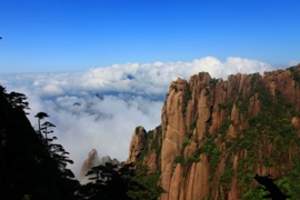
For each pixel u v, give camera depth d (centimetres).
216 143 16600
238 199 14112
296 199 12925
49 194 3581
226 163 15488
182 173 15988
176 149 17650
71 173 4434
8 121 3806
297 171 14200
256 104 17325
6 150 3469
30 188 3391
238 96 18550
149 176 16812
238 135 16500
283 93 17800
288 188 13462
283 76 18338
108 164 3381
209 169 15688
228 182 14825
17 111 4153
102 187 3284
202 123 17800
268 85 18275
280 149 15150
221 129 17412
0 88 4253
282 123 16288
